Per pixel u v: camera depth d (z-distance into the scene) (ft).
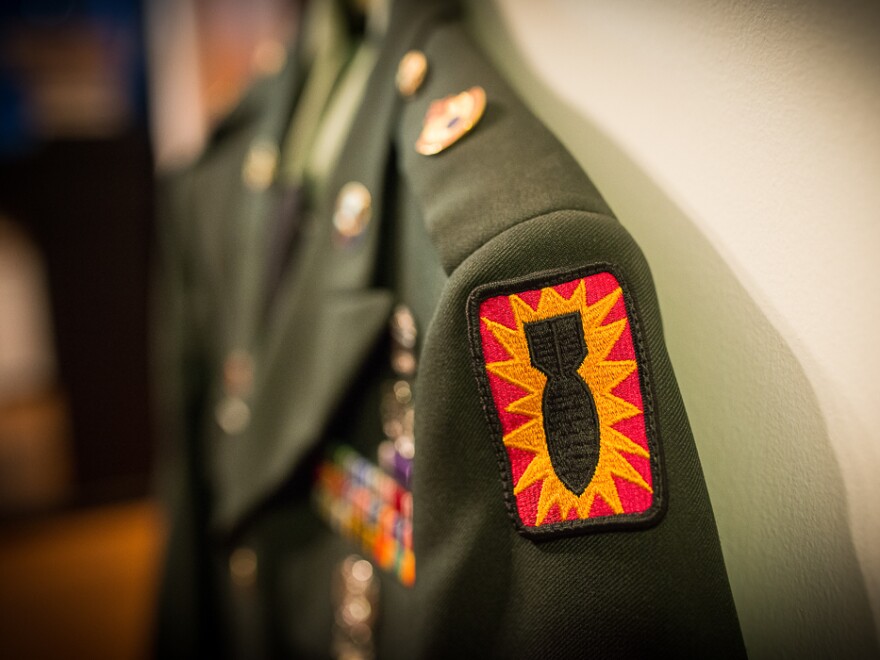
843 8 0.94
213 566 2.39
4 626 4.61
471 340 1.11
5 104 5.42
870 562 1.01
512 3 1.56
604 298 1.04
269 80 2.27
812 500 1.08
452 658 1.20
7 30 5.26
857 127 0.95
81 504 6.23
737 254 1.13
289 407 1.65
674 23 1.18
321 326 1.58
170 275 2.48
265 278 1.91
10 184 5.55
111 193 5.79
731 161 1.12
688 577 0.99
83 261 5.87
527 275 1.08
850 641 1.05
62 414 6.50
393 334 1.48
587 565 1.03
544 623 1.05
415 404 1.22
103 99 5.60
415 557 1.24
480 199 1.18
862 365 0.98
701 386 1.24
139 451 6.40
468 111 1.29
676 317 1.26
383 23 1.82
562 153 1.19
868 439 0.99
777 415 1.11
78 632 4.56
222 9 4.75
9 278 7.05
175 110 5.35
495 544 1.15
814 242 1.02
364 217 1.48
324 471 1.74
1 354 7.30
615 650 1.01
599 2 1.32
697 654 0.99
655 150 1.24
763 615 1.19
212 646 2.40
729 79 1.11
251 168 2.05
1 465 6.42
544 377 1.07
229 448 1.99
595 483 1.03
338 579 1.70
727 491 1.23
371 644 1.60
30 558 5.52
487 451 1.15
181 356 2.35
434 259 1.33
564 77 1.43
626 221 1.32
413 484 1.23
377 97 1.55
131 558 5.51
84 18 5.38
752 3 1.06
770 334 1.10
